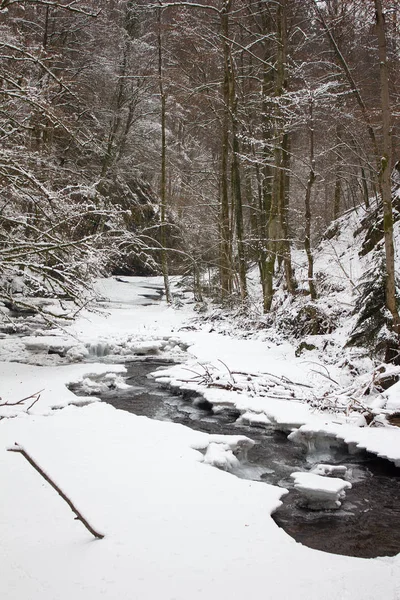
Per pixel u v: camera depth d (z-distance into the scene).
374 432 7.27
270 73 18.72
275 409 8.47
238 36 21.98
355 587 3.44
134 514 4.47
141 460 5.88
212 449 6.38
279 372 10.99
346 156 17.33
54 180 13.37
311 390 9.28
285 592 3.36
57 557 3.75
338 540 4.75
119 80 26.34
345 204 24.86
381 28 9.27
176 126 34.81
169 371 11.65
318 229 22.33
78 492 4.92
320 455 7.17
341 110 13.48
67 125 12.00
